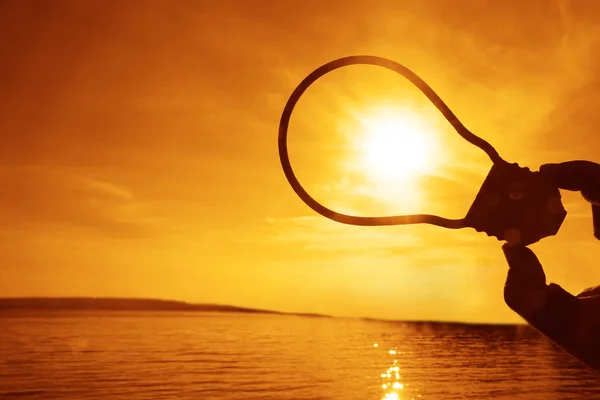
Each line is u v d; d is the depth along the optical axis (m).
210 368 14.41
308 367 13.80
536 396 10.48
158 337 19.19
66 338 18.95
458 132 0.59
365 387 11.92
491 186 0.54
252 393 12.02
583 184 0.53
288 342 16.55
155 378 13.56
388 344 14.98
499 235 0.53
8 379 13.55
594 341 0.47
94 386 12.88
